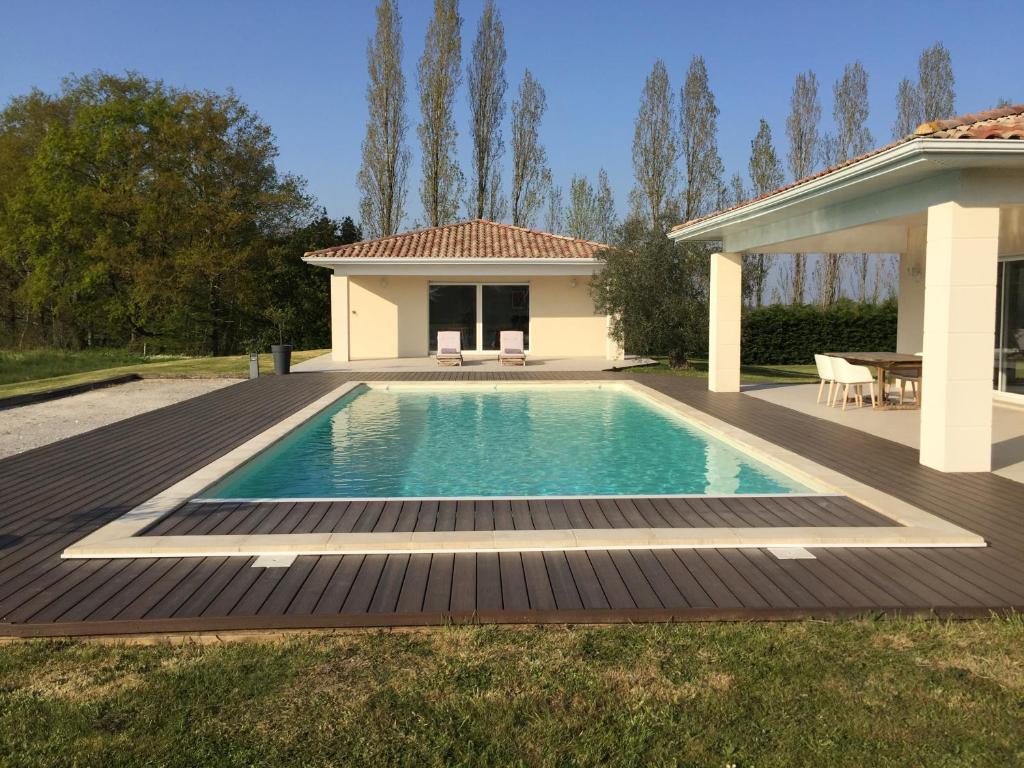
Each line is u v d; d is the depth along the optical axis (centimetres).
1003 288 1266
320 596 449
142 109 3506
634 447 1038
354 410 1390
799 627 412
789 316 2691
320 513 637
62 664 377
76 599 445
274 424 1134
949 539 552
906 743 306
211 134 3447
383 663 376
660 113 3425
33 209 3497
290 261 3812
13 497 697
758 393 1485
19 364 2583
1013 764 292
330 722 323
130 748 304
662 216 2053
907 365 1256
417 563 511
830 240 1405
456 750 304
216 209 3438
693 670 366
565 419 1285
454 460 959
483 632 409
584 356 2423
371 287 2370
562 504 666
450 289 2398
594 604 436
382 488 814
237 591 457
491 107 3703
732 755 300
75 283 3541
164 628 412
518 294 2406
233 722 324
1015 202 759
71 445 964
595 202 4319
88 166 3531
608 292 2038
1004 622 418
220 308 3756
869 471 790
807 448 927
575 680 358
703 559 520
